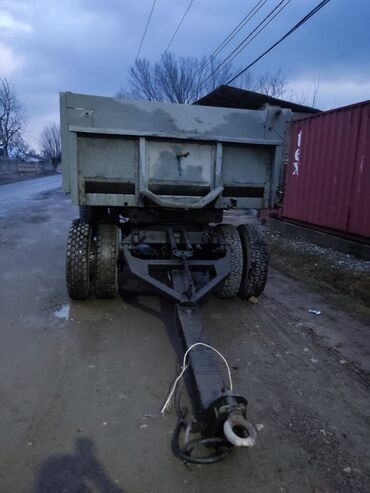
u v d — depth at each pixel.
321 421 2.73
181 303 3.58
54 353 3.51
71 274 4.42
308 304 5.16
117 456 2.32
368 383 3.26
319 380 3.27
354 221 7.74
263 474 2.24
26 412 2.68
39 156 86.88
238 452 2.40
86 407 2.76
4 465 2.22
